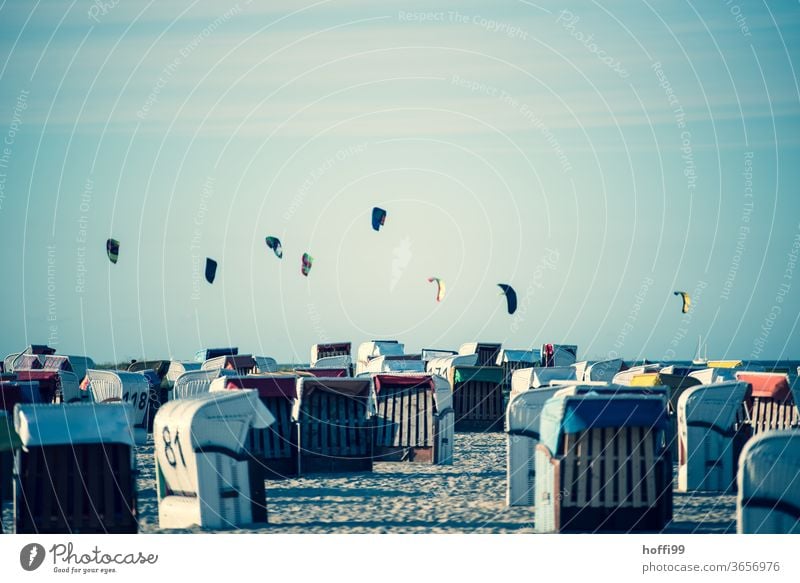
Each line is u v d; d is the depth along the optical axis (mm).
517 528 12398
